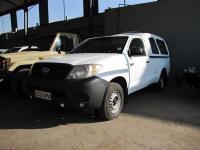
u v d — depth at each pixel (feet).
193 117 19.11
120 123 17.65
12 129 16.60
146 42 24.04
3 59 24.67
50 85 16.66
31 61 25.77
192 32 32.68
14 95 25.68
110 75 17.60
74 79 16.07
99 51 20.98
